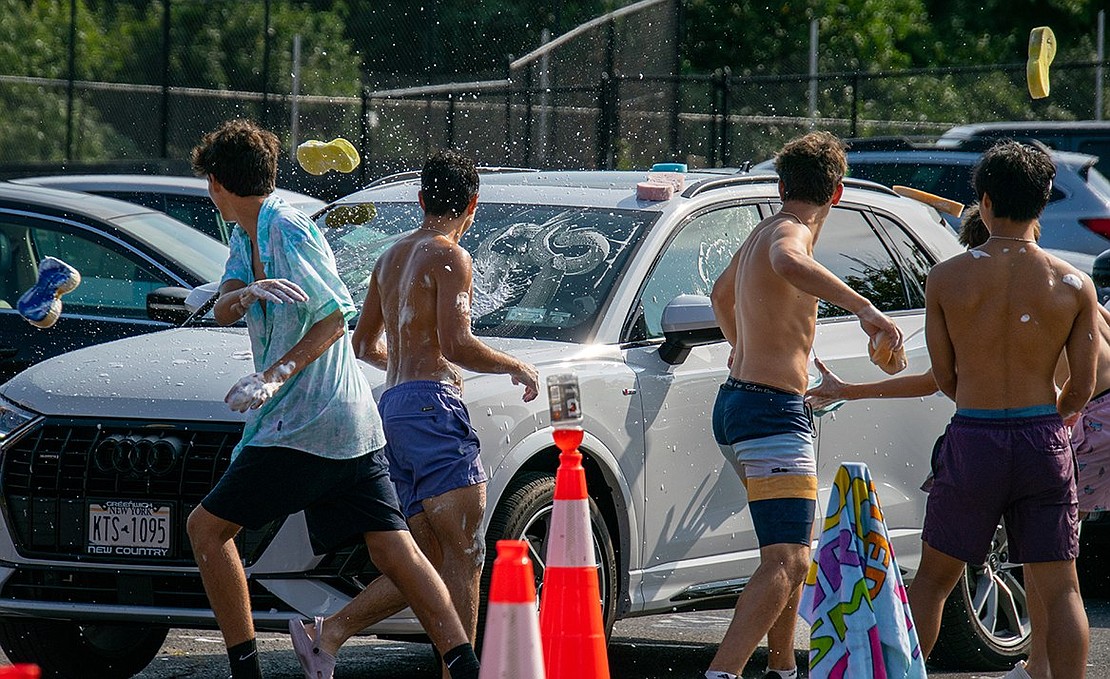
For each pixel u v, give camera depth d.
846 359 17.61
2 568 14.73
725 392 14.30
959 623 17.72
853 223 18.89
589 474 15.53
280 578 13.95
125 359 15.43
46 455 14.66
